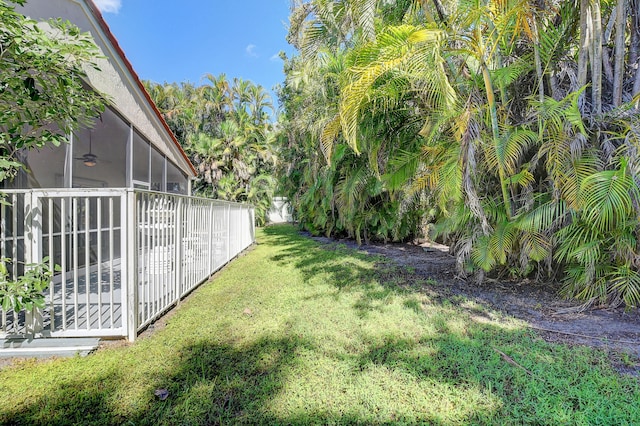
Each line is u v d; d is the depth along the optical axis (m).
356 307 4.09
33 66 2.72
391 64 3.46
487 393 2.20
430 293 4.76
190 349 2.88
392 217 9.67
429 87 4.01
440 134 4.94
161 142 8.05
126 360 2.68
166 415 2.01
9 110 2.85
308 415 2.00
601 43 3.99
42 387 2.30
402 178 5.55
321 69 6.60
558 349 2.89
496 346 2.96
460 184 4.18
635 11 4.05
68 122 3.33
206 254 5.53
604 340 3.13
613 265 3.93
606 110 4.01
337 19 4.83
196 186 16.56
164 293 3.88
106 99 3.66
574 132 3.81
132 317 3.06
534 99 4.46
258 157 18.56
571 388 2.26
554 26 4.50
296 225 20.12
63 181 5.04
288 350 2.86
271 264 7.15
